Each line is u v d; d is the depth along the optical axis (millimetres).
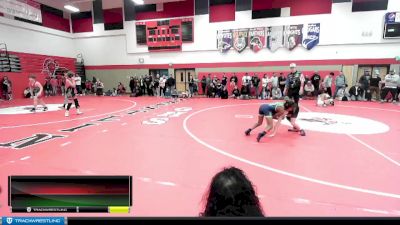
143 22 19672
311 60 16672
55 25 20391
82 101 15375
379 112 10133
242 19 17562
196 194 3303
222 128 7391
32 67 18453
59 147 5500
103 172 4070
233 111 10695
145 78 19406
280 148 5371
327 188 3459
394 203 3049
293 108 6172
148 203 3074
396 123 7930
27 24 18141
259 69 17672
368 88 14789
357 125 7664
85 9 21062
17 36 17641
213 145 5629
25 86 17531
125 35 20359
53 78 19750
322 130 7043
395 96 13430
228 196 1093
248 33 17547
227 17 17875
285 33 16844
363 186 3521
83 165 4387
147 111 10797
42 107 12250
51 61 19859
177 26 18969
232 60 18203
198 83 18922
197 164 4438
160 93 18938
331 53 16312
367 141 5871
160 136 6477
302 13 16438
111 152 5148
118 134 6715
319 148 5352
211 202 1125
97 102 14656
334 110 10688
